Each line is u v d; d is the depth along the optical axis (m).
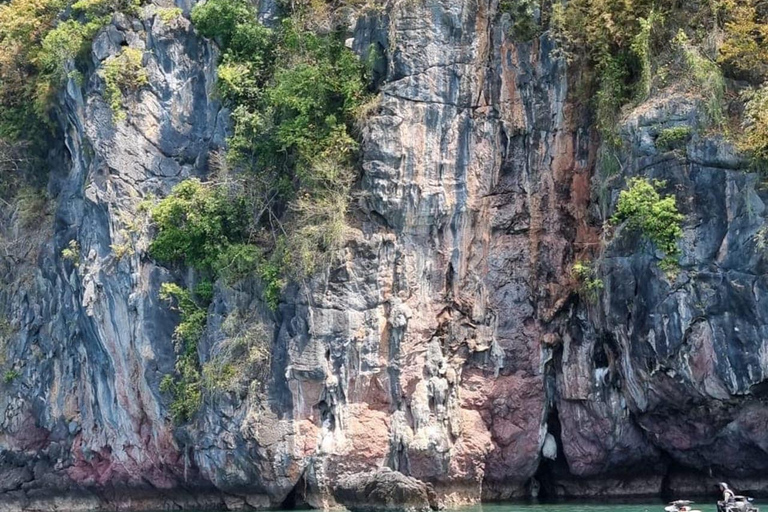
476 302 64.62
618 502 62.59
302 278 63.34
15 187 83.06
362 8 66.69
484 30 65.62
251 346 63.91
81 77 72.81
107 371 71.62
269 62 68.75
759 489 62.00
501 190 65.44
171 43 71.62
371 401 63.31
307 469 62.81
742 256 57.91
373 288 63.47
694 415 60.97
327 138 65.12
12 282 80.94
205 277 67.75
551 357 64.62
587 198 64.88
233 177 67.31
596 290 61.97
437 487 62.66
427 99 64.62
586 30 64.19
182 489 69.44
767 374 57.56
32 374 77.75
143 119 71.06
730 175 58.50
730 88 60.41
